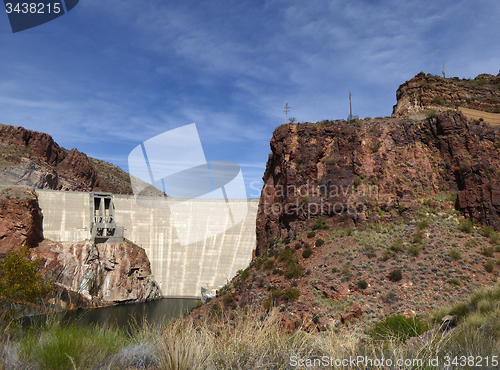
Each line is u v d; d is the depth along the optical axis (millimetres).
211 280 106438
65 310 11344
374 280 43562
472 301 19219
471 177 56344
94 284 100062
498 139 60156
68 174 194500
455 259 44469
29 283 25531
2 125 169375
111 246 108500
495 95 79000
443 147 62625
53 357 8180
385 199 58125
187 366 8203
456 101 77250
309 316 39188
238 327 9953
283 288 46500
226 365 8461
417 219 55125
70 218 112812
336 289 42719
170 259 113938
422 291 40375
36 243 102188
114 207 117812
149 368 8938
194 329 10133
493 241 47156
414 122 67812
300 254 53375
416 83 82375
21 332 9641
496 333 11391
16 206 99875
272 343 9492
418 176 61156
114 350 9539
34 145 180250
